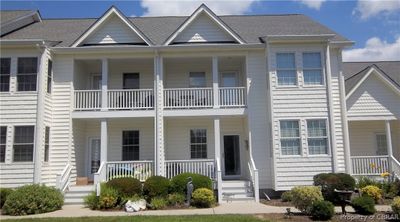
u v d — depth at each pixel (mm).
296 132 16078
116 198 13695
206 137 18750
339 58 17172
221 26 17438
